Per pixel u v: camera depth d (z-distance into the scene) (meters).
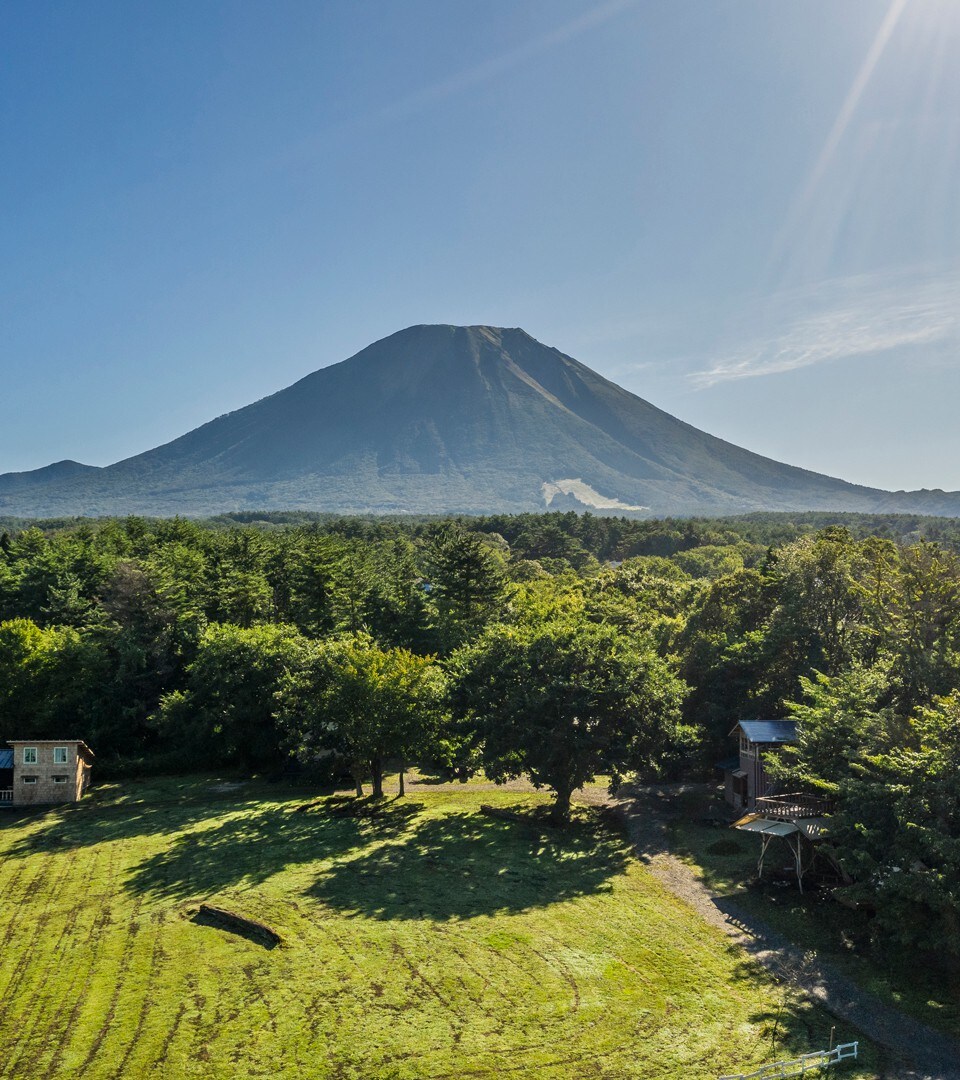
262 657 62.00
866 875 31.80
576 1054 24.61
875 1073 23.22
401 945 31.84
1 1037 26.31
